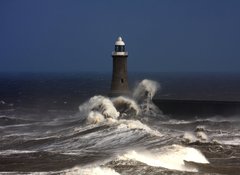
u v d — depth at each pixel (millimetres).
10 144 48594
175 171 30875
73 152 41750
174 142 45000
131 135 48781
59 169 33938
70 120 68188
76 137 50156
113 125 54062
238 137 52375
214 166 34656
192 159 37719
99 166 32125
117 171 30797
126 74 70250
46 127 61938
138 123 55062
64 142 48188
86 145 46250
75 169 31609
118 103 69125
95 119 59938
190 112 78688
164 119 70250
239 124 65562
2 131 59781
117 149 43375
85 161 36625
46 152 40562
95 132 51750
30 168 34531
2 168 34625
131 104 69250
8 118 73688
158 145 43906
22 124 66875
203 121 68188
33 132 58031
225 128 61781
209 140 47500
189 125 63844
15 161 37219
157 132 51781
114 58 69812
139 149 41531
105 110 64125
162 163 35125
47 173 31016
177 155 37688
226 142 49125
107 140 47781
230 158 39188
